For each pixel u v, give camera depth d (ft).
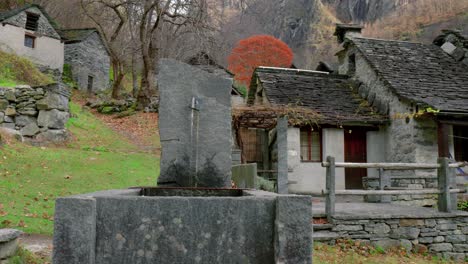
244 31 116.67
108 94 89.30
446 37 52.26
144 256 9.21
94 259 9.05
